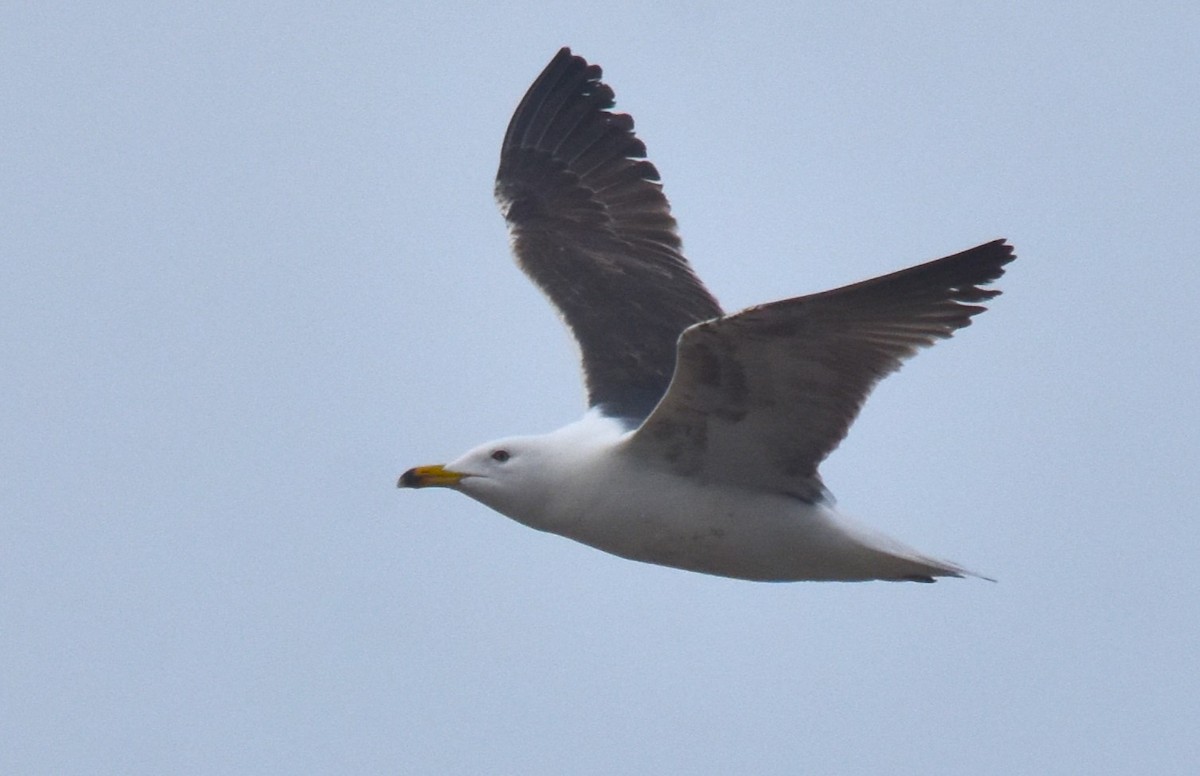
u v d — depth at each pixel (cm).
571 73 1480
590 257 1385
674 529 1138
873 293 995
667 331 1314
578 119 1463
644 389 1256
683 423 1094
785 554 1134
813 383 1056
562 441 1165
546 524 1171
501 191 1453
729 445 1104
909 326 1029
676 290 1352
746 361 1040
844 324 1015
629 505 1136
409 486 1177
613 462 1134
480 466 1168
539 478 1155
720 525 1130
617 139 1446
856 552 1120
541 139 1464
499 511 1178
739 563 1151
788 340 1023
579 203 1429
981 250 995
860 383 1055
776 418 1082
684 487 1128
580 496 1145
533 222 1426
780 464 1111
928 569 1112
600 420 1202
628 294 1347
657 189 1415
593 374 1277
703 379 1055
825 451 1097
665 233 1396
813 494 1127
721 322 1006
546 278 1373
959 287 1011
